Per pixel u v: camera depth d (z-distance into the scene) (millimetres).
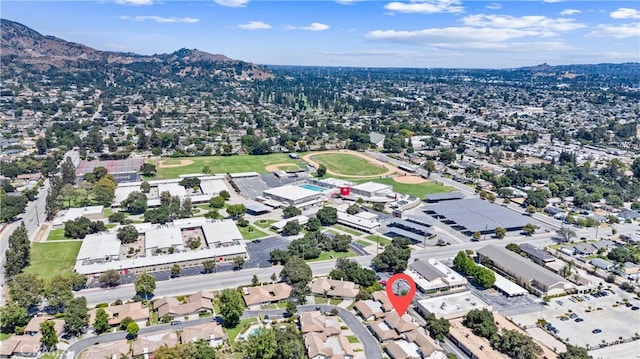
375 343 167375
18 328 169250
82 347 162250
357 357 158625
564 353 154500
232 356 156750
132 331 167000
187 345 150750
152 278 197875
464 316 185375
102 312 172000
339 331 169875
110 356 152000
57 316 179125
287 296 196500
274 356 152375
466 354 162625
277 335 157250
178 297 195500
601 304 197375
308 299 197875
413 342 165000
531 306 195500
